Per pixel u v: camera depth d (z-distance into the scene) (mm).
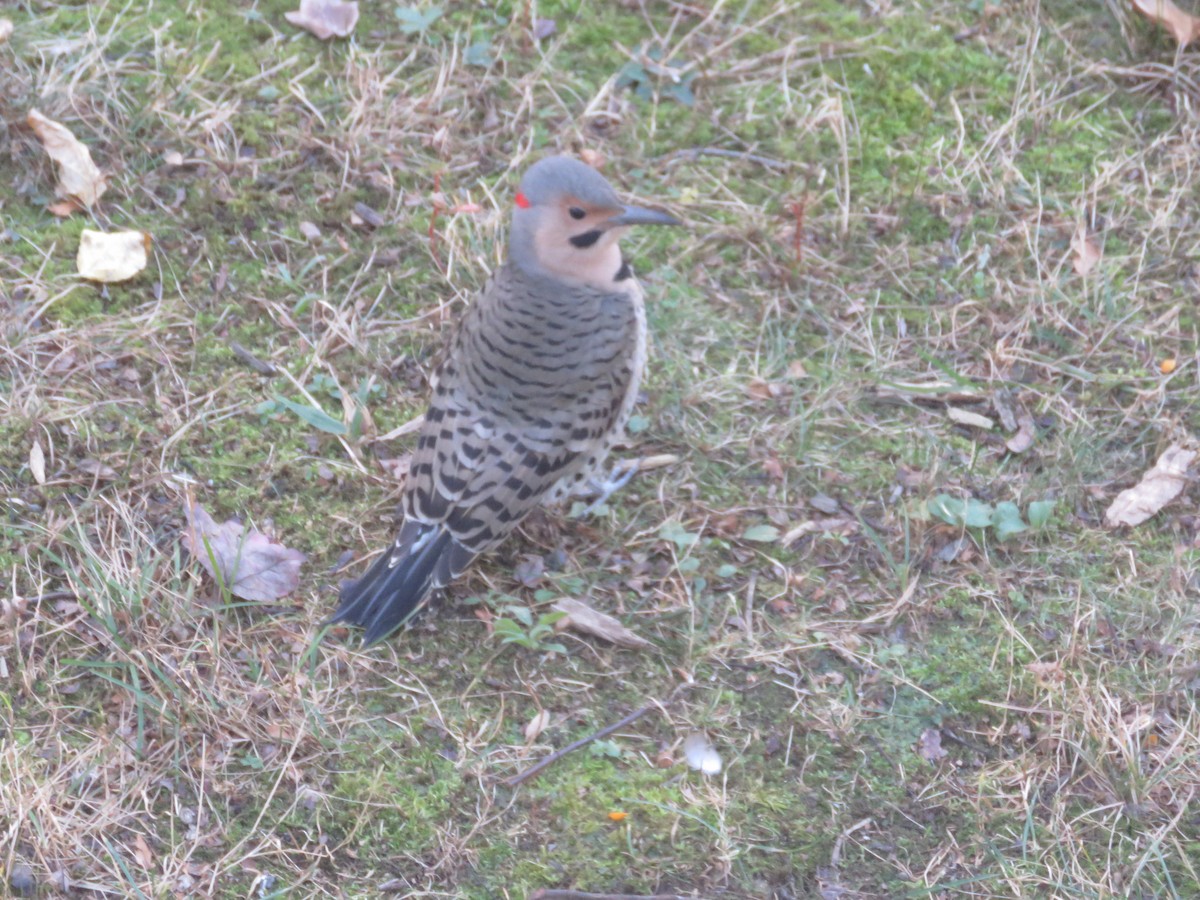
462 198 11445
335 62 12211
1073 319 11047
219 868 7863
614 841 8125
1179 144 12148
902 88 12391
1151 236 11539
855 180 11859
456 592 9312
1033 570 9570
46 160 11078
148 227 10930
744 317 11062
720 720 8711
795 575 9516
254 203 11156
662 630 9180
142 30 12070
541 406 8938
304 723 8477
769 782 8445
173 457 9672
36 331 10195
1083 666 8977
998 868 8117
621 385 9281
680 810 8266
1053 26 12750
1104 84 12523
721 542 9703
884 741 8656
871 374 10641
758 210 11617
